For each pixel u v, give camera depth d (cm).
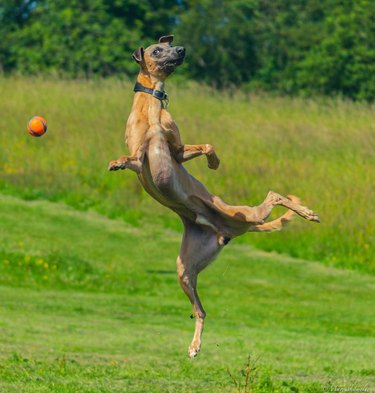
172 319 1783
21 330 1580
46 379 1194
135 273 2177
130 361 1378
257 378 1253
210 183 2728
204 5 5131
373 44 4753
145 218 2653
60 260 2172
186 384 1192
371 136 3144
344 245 2408
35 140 3086
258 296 2038
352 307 1975
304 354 1505
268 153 3014
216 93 3925
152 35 5094
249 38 5084
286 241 2461
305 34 4997
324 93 4725
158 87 1005
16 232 2383
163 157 983
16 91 3566
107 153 2992
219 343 1573
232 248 2452
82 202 2720
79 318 1733
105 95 3622
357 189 2622
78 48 4753
